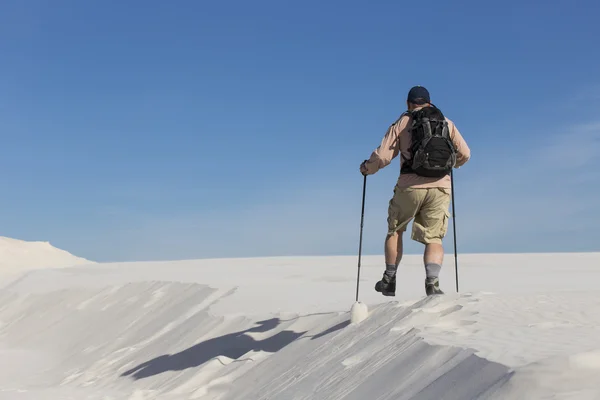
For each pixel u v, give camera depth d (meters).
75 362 15.10
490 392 3.09
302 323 9.02
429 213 6.28
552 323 4.67
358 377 4.71
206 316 12.43
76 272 29.17
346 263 26.02
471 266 21.16
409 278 16.61
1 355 17.48
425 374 3.93
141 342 13.95
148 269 27.81
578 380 2.86
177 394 7.86
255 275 20.14
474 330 4.61
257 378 6.87
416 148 6.04
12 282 28.38
